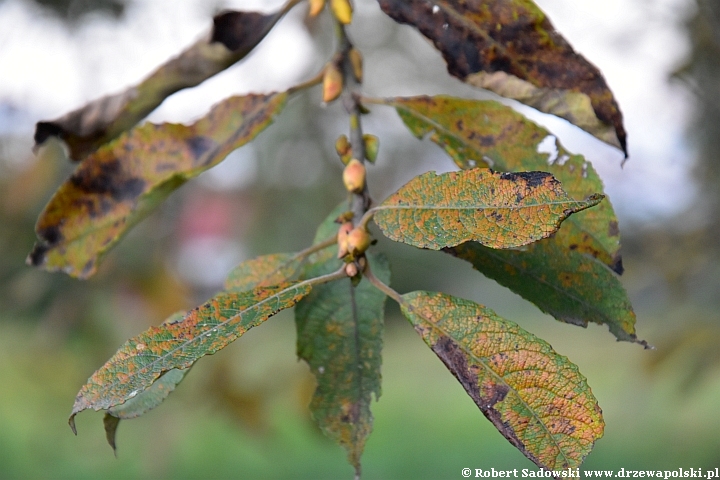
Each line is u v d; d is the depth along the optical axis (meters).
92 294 0.76
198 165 0.37
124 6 0.65
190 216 0.96
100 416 0.82
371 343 0.35
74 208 0.38
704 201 0.70
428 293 0.31
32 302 0.75
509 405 0.29
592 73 0.34
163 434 0.77
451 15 0.35
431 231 0.30
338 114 1.02
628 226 0.73
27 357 0.80
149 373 0.29
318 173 1.06
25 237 0.76
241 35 0.38
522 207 0.29
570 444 0.29
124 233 0.38
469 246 0.33
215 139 0.37
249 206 1.04
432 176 0.30
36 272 0.75
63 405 0.79
